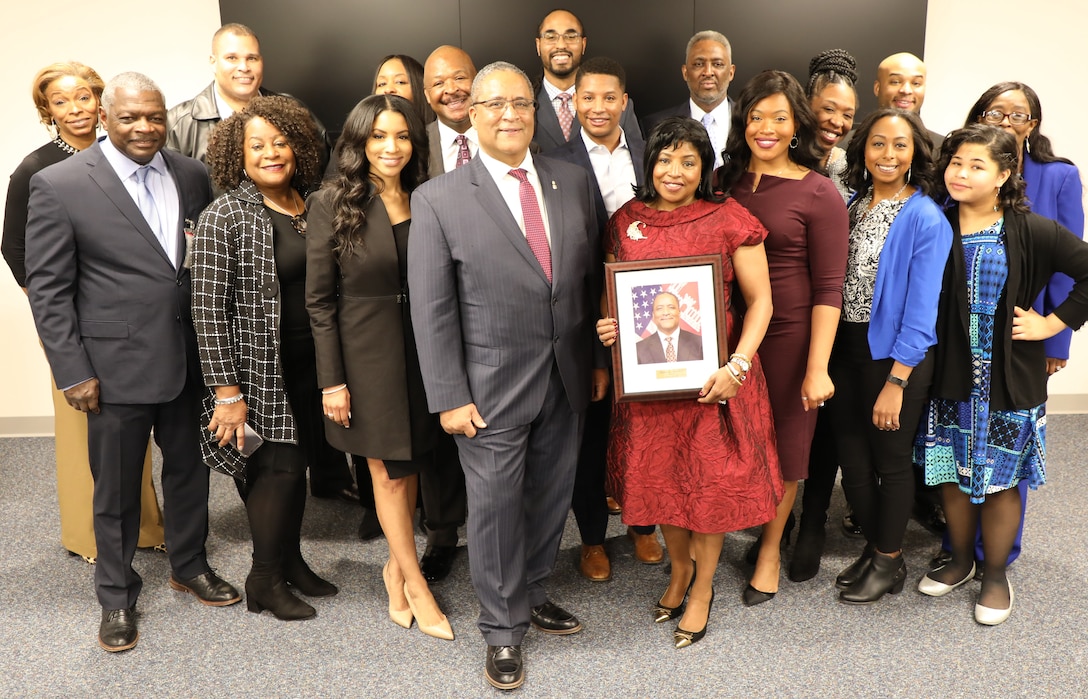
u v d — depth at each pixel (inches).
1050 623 106.6
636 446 99.1
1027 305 103.3
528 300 92.0
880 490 110.7
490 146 90.7
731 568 122.2
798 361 104.3
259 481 107.2
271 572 109.4
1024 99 113.4
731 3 169.6
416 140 97.7
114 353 101.4
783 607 111.7
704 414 96.8
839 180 120.0
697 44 145.9
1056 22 178.1
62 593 118.0
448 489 119.0
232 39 138.3
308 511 143.0
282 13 169.2
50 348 99.3
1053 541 127.0
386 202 98.4
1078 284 102.0
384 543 131.4
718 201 96.7
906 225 102.3
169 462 109.7
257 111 98.3
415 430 101.4
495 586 97.1
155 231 104.5
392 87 146.5
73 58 175.8
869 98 174.6
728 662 100.3
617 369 95.7
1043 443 107.0
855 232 108.0
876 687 95.2
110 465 103.5
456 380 93.0
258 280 99.7
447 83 131.6
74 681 98.7
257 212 99.6
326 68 171.5
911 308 102.0
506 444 94.7
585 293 97.1
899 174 104.4
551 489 101.7
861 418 110.6
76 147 122.3
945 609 110.4
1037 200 115.3
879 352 105.5
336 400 98.9
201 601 114.9
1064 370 189.2
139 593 111.0
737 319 101.3
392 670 100.3
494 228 90.6
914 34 171.9
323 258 96.4
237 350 101.5
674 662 100.7
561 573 122.0
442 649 104.3
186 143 142.1
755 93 100.0
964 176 100.2
